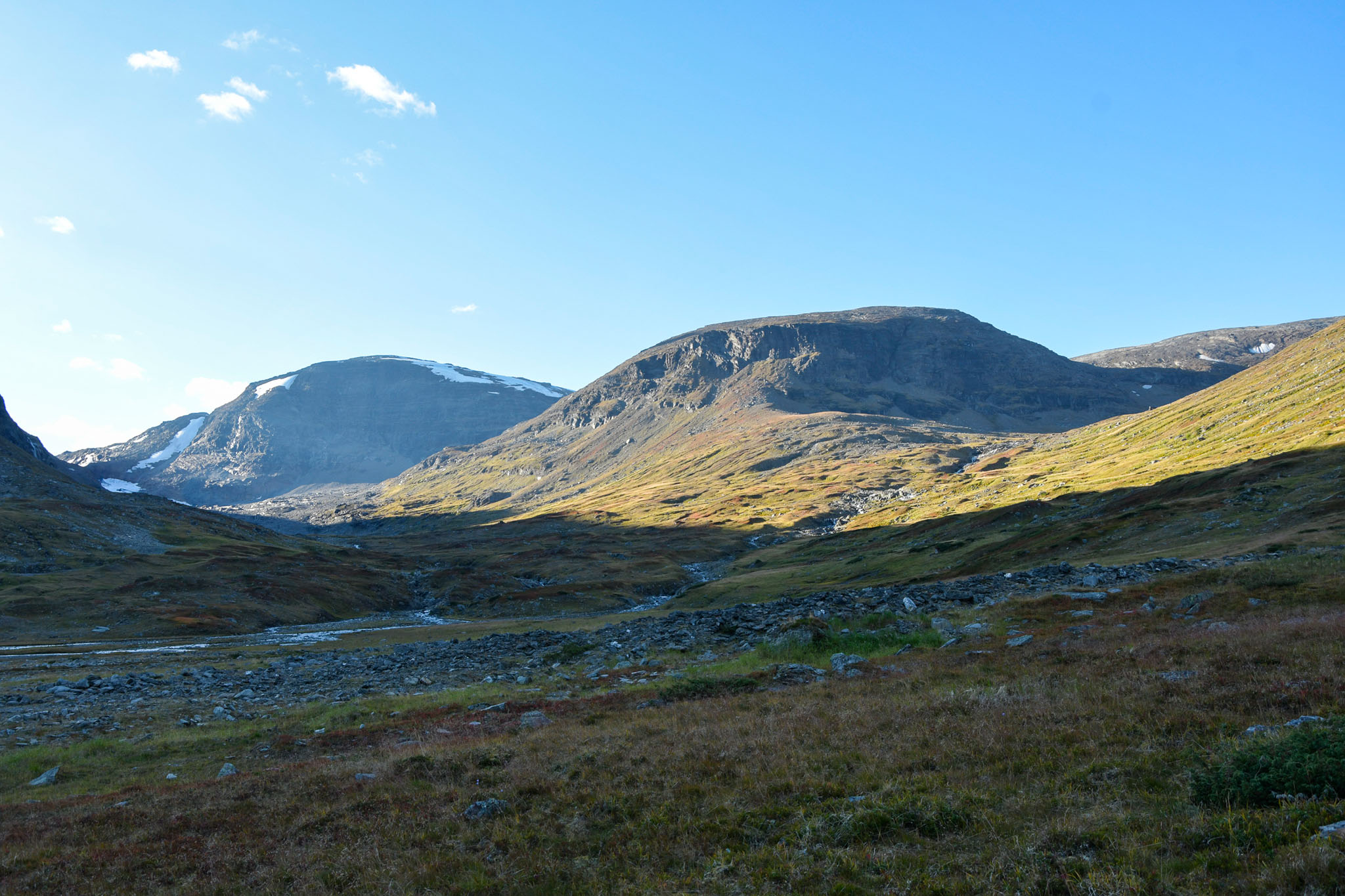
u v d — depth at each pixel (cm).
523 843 1375
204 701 4025
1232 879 916
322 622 11350
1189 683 1831
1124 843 1054
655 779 1666
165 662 6006
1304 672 1797
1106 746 1495
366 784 1886
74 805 2052
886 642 3500
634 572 15438
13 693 4253
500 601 12500
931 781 1430
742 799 1476
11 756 2789
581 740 2111
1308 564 3906
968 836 1173
